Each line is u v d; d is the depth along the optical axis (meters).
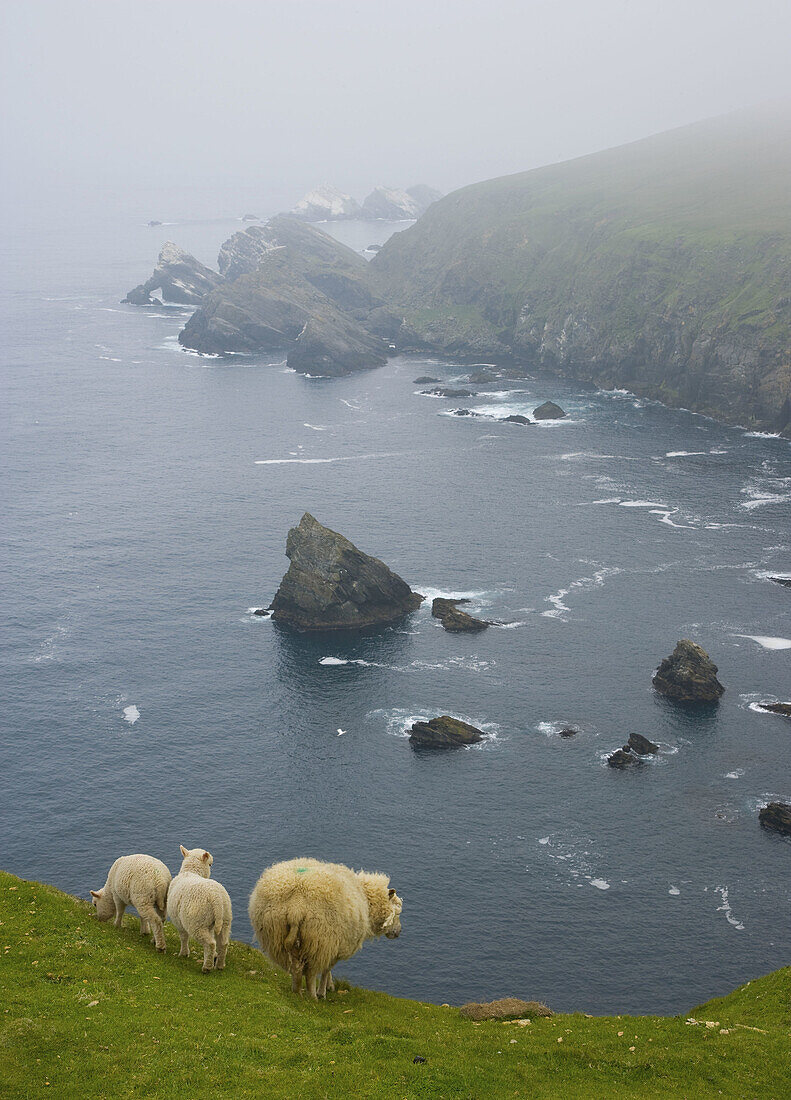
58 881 73.31
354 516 153.25
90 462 183.00
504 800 84.06
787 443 191.88
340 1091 18.61
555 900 71.62
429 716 97.50
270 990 24.02
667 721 95.88
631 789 85.38
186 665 107.75
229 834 79.38
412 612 120.31
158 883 26.22
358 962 65.19
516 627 115.38
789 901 71.50
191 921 24.69
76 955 24.36
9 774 87.69
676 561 133.25
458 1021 24.81
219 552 139.12
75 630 115.56
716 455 183.50
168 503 160.00
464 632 114.50
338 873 23.98
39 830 79.75
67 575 131.00
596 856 76.69
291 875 23.14
